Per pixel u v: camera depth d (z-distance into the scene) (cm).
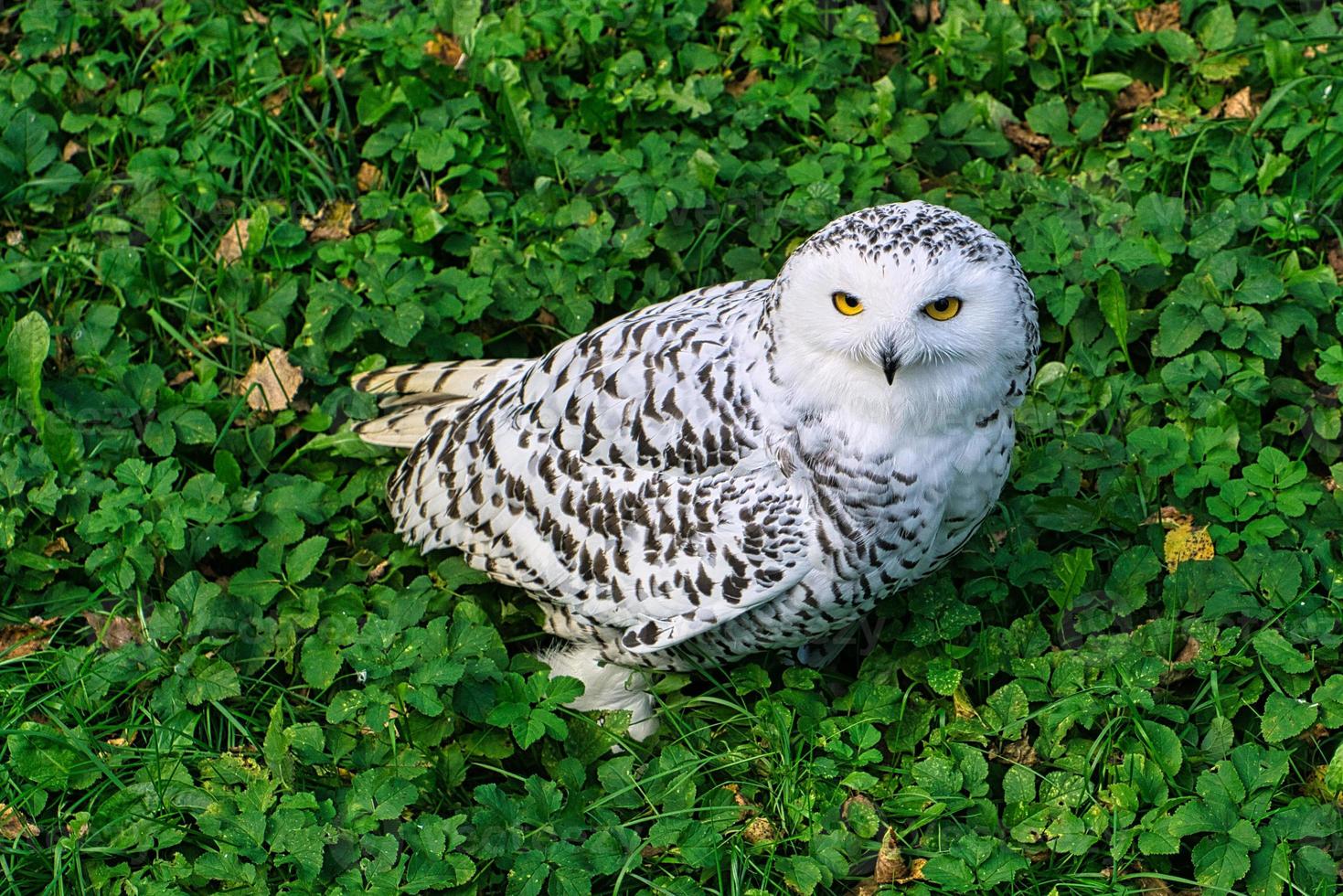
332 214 593
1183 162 582
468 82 619
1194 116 606
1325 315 530
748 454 409
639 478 425
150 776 429
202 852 423
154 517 491
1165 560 475
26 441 509
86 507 498
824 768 429
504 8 652
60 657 464
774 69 614
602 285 552
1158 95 623
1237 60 609
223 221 591
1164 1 638
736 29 642
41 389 522
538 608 489
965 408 390
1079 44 622
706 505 414
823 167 577
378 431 501
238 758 431
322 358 540
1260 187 568
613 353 431
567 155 590
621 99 607
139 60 632
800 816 423
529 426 447
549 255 562
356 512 517
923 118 600
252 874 397
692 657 452
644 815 433
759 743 448
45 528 502
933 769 422
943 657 451
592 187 591
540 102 612
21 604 486
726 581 414
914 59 630
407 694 430
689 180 566
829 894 410
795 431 400
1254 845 396
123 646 463
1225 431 493
